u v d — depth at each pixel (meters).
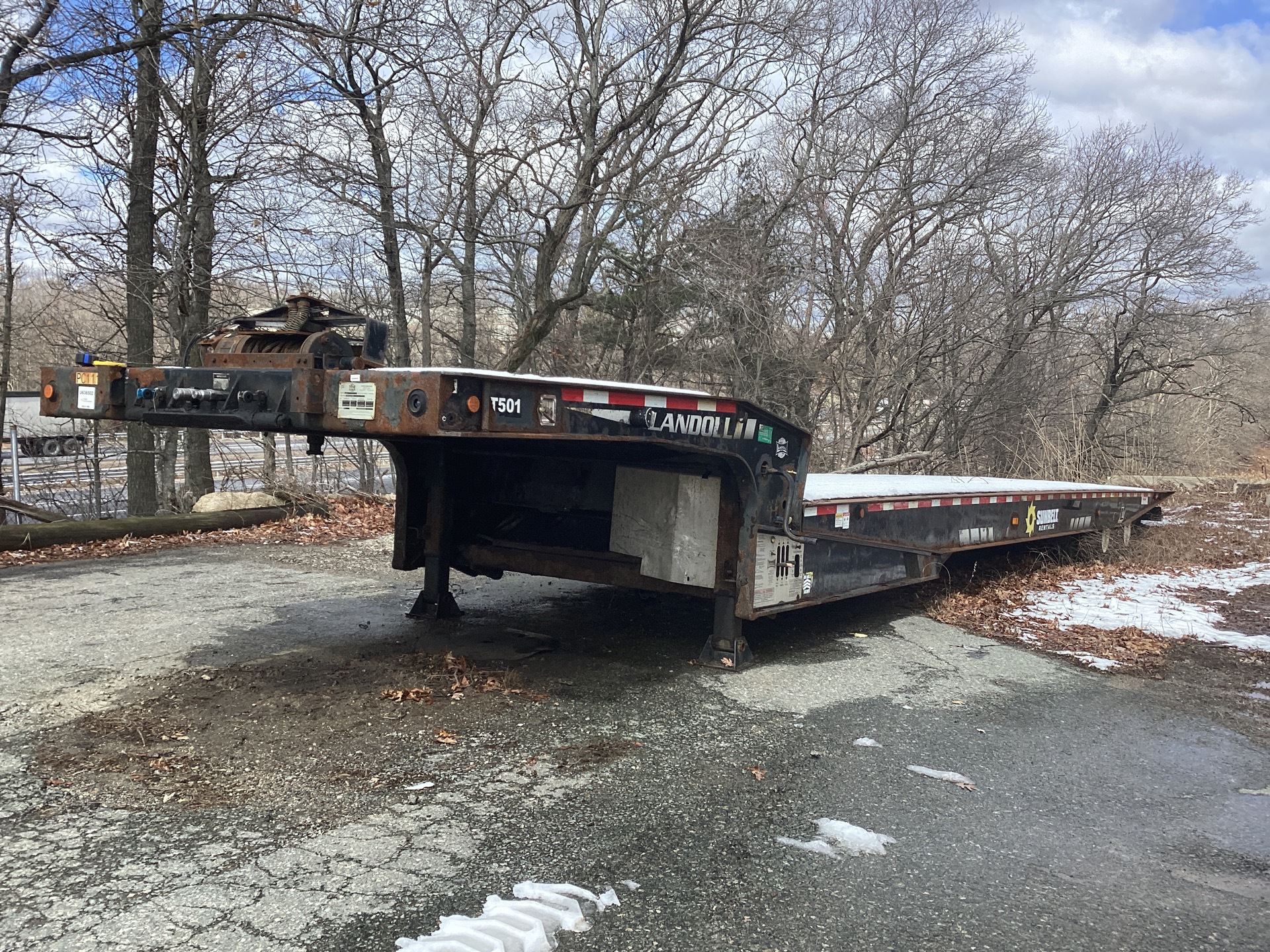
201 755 3.58
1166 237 19.28
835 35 17.20
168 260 12.21
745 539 4.94
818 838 3.05
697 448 4.42
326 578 7.57
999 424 18.23
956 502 7.05
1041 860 2.96
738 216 16.80
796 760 3.76
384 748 3.71
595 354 20.45
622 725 4.10
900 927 2.51
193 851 2.78
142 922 2.37
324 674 4.71
